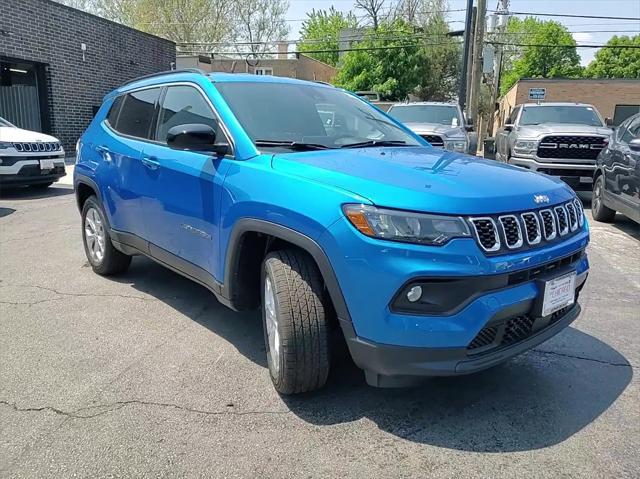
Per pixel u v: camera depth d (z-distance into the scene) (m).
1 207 9.35
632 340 4.05
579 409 3.09
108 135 5.05
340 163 3.11
